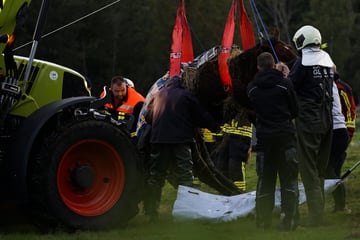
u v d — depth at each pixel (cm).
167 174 2700
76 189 2398
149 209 2562
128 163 2459
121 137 2459
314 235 2164
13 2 2342
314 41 2388
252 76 2647
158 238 2192
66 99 2422
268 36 2705
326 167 2456
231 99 2709
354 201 2972
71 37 13238
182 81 2764
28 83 2488
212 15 12288
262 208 2298
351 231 2216
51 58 13162
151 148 2597
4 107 2350
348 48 17938
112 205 2412
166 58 13950
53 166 2322
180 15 2873
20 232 2395
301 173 2378
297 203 2298
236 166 2894
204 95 2744
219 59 2692
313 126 2355
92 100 2447
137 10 14375
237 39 7738
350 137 2817
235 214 2466
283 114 2242
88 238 2217
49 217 2328
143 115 2784
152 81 13938
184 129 2545
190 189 2502
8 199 2323
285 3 19675
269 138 2242
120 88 2989
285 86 2241
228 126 2884
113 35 13988
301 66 2364
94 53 13788
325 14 18125
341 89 2794
